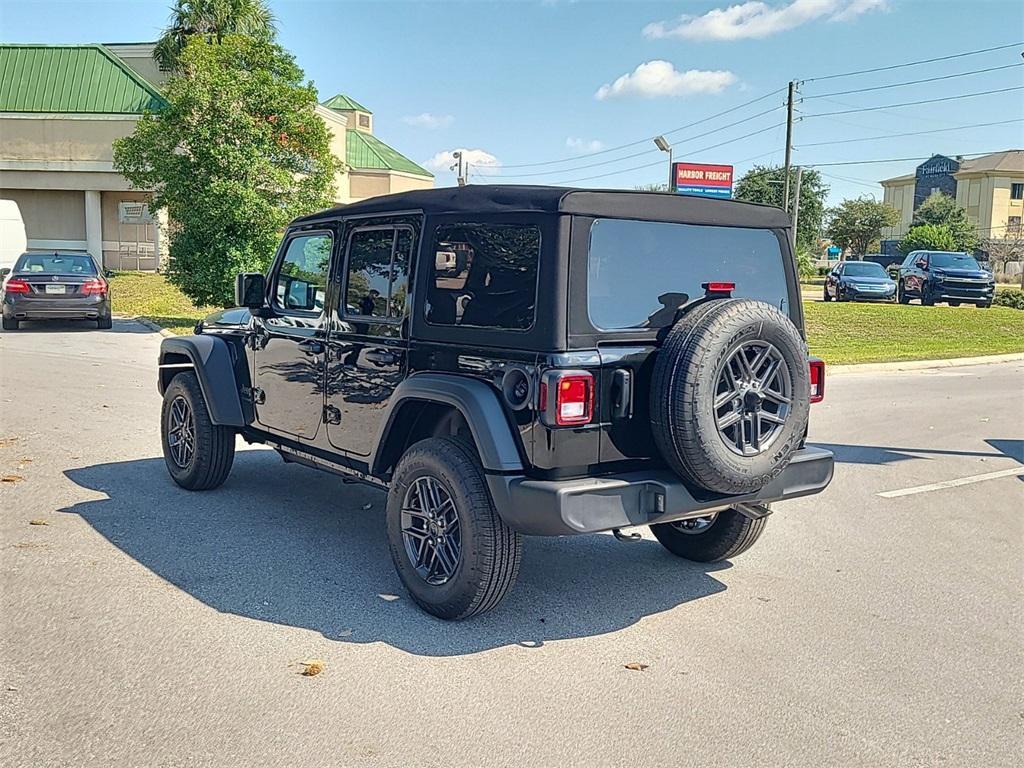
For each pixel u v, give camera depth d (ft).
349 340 17.75
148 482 24.17
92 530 19.93
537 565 18.80
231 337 22.39
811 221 204.85
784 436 14.94
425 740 11.65
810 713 12.60
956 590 17.72
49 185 103.86
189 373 23.38
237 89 60.95
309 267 19.26
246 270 61.67
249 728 11.83
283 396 20.24
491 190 15.20
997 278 228.22
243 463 26.99
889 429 35.99
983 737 12.04
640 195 14.98
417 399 15.83
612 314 14.49
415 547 16.16
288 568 17.94
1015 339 77.61
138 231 110.52
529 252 14.40
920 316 86.33
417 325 16.12
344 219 18.13
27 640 14.29
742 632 15.44
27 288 59.98
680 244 15.57
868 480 27.25
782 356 14.79
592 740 11.75
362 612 15.87
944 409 41.29
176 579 17.13
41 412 33.01
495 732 11.89
